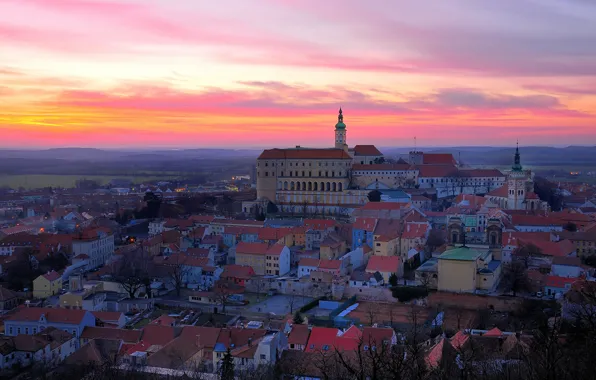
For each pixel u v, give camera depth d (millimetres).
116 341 195750
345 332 192375
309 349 185500
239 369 171250
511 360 146750
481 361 148500
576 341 113750
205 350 187375
